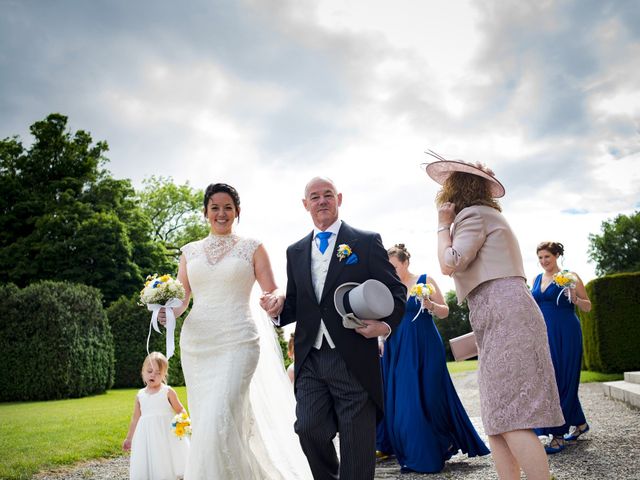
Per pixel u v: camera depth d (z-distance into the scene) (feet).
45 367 45.14
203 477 10.92
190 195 115.65
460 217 9.50
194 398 12.01
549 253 18.95
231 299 12.59
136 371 60.03
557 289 18.26
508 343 8.66
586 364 46.73
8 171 89.86
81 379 46.52
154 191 116.06
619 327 41.65
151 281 12.33
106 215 83.25
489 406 8.75
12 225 82.89
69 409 33.88
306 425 9.98
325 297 10.50
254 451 12.51
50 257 79.30
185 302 12.79
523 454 8.32
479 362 9.21
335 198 11.34
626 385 26.84
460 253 9.04
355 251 10.80
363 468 9.66
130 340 60.49
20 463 17.38
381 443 17.48
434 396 15.76
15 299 46.21
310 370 10.44
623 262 150.71
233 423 11.41
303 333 10.59
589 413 23.08
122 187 94.73
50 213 83.05
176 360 58.03
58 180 90.27
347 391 9.96
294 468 13.28
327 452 10.16
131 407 33.35
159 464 15.65
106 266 81.35
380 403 10.12
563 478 12.75
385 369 16.99
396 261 17.98
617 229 153.17
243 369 12.02
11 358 45.47
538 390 8.48
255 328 12.76
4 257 78.89
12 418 29.32
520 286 9.00
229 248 13.06
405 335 16.47
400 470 15.57
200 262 12.87
